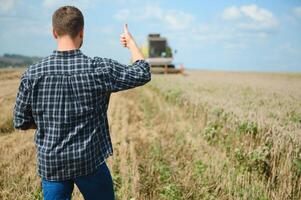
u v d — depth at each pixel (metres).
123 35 3.82
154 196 6.56
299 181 6.77
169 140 10.55
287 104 14.82
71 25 3.38
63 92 3.33
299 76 47.59
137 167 7.87
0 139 10.45
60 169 3.34
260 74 55.16
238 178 7.05
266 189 6.64
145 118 14.46
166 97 19.34
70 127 3.33
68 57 3.40
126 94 23.64
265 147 7.75
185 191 6.82
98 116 3.44
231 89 22.33
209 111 12.34
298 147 7.71
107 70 3.42
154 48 41.62
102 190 3.57
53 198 3.45
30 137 10.84
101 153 3.47
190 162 8.23
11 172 7.42
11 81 29.14
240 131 9.46
